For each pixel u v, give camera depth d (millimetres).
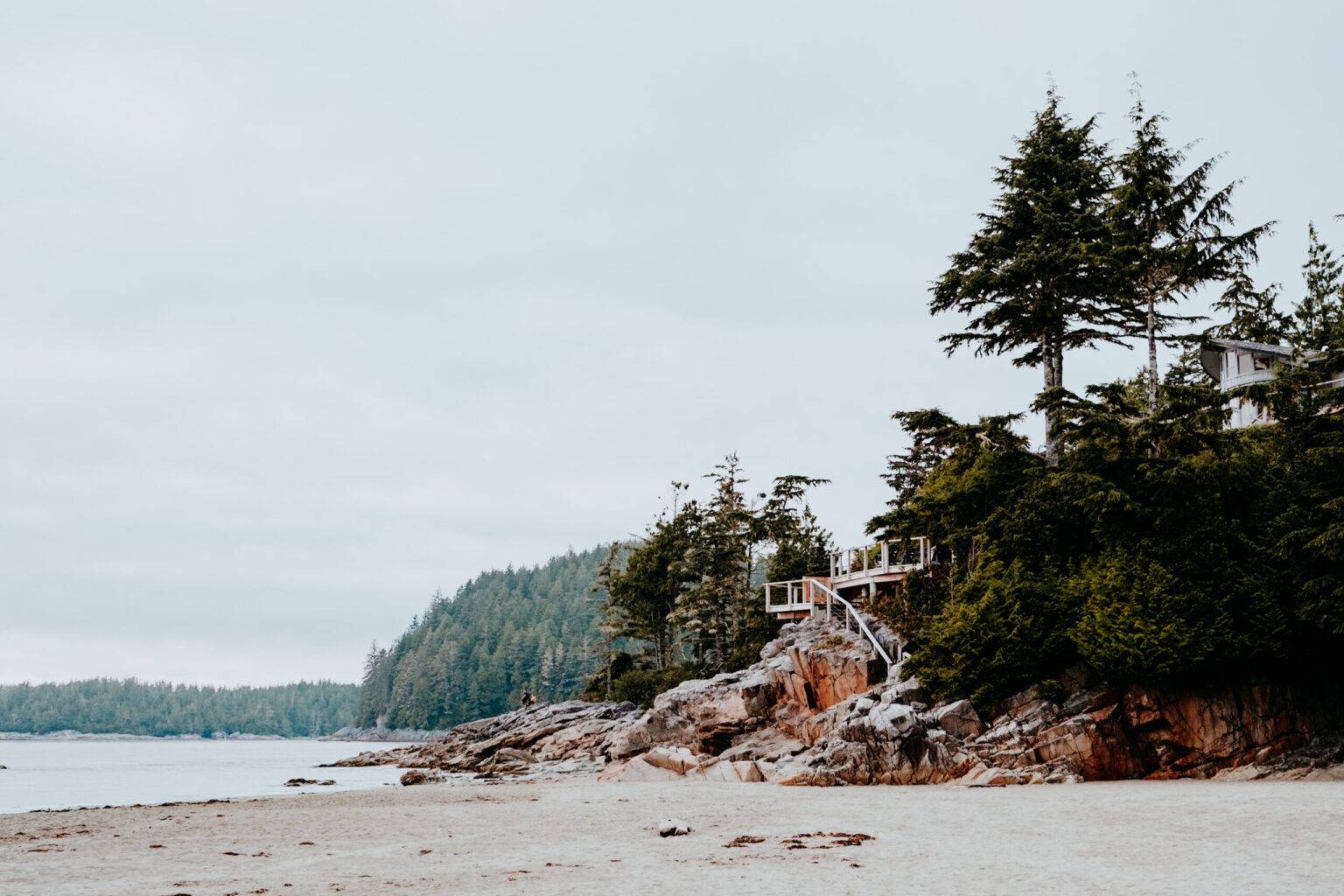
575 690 167750
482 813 21203
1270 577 26109
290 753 126875
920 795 21906
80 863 13891
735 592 67625
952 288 37562
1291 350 45500
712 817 18562
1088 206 37750
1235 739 25219
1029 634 27766
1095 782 24359
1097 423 29141
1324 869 10852
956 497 33781
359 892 10812
